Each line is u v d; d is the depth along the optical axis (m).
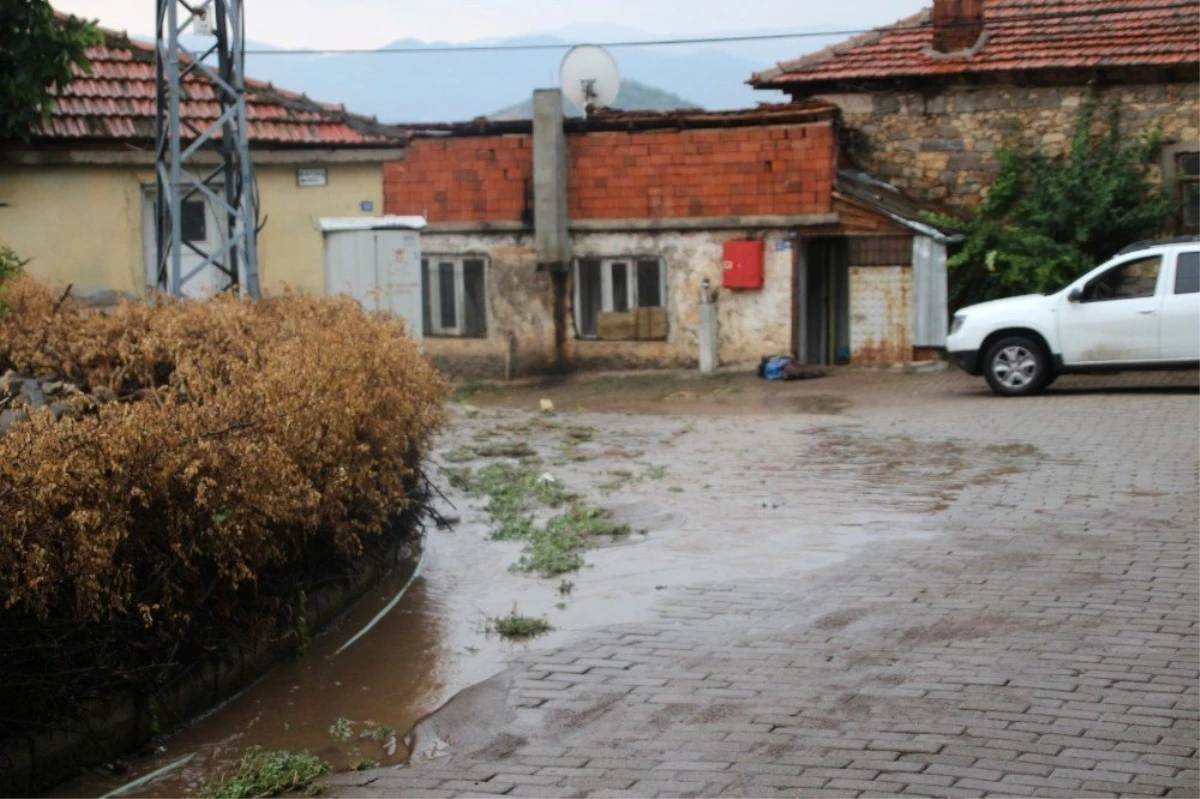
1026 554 10.25
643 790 6.25
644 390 24.25
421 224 18.69
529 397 24.42
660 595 9.75
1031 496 12.30
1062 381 21.30
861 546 10.83
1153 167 23.83
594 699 7.64
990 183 24.97
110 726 7.04
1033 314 19.19
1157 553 10.09
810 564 10.37
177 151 14.89
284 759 6.81
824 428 17.33
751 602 9.41
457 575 10.73
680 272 25.53
